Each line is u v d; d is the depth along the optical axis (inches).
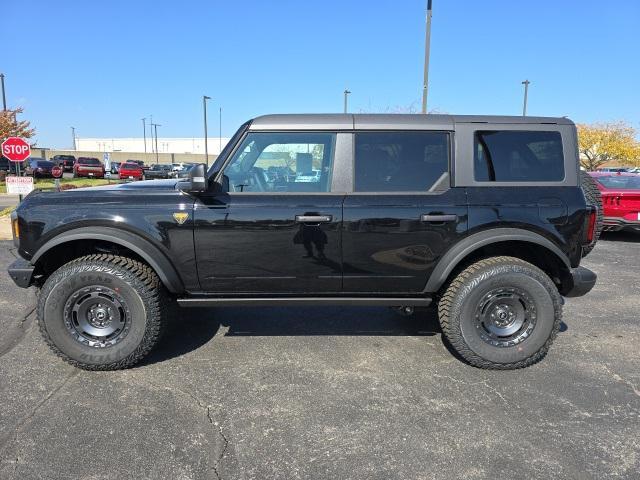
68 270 135.3
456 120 141.8
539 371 142.1
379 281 141.6
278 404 121.8
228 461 98.8
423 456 101.2
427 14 509.4
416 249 138.9
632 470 96.8
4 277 240.7
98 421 113.0
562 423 114.0
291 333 171.2
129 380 134.1
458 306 140.0
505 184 140.9
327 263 139.0
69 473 94.5
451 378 137.1
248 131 138.5
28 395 125.0
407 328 176.9
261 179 139.4
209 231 135.7
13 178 421.7
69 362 139.3
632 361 149.6
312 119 140.3
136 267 138.3
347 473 95.5
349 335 169.6
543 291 138.7
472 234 138.6
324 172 139.9
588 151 1806.1
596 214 144.3
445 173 140.6
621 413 118.6
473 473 95.8
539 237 138.8
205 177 129.4
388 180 139.8
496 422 114.3
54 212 134.9
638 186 356.5
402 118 141.9
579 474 95.6
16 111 1236.5
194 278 139.3
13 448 102.2
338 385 132.4
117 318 138.2
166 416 115.6
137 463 97.8
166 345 159.6
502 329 142.1
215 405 121.0
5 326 174.1
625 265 285.0
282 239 137.0
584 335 171.6
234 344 160.9
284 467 97.2
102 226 135.6
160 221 134.9
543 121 143.0
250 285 141.0
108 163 1103.0
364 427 111.7
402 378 136.9
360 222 136.6
